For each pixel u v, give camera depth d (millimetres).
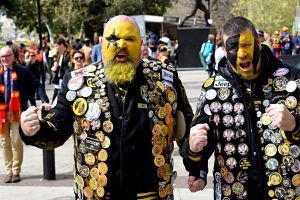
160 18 38469
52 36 42844
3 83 6918
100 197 3111
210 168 7082
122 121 3094
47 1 39344
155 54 13953
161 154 3152
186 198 5945
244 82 3115
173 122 3230
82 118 3145
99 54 10352
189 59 30344
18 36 51344
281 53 20609
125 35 3121
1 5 36969
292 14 40125
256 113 3074
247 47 3025
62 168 7613
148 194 3127
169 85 3227
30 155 8570
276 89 3059
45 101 6988
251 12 41344
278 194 3027
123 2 42250
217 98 3137
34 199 6191
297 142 2967
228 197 3121
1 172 7516
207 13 30797
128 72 3082
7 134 6941
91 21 43156
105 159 3096
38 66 15312
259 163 3049
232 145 3100
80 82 3191
